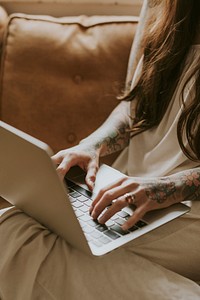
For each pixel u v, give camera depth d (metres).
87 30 1.53
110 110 1.50
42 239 0.98
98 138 1.25
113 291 0.92
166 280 0.94
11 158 0.84
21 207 1.02
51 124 1.51
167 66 1.18
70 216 0.83
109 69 1.50
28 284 0.95
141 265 0.96
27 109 1.51
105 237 0.92
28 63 1.50
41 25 1.52
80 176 1.12
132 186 0.99
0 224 1.04
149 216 0.98
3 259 0.98
